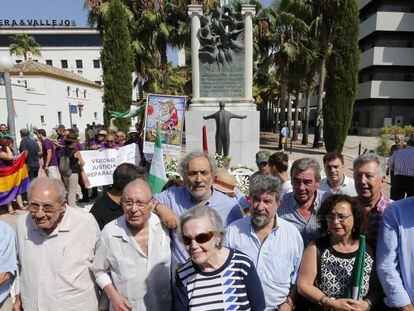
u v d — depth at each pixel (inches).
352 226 87.2
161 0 795.4
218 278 76.9
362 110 1480.1
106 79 638.5
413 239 85.3
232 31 393.7
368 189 107.9
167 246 95.7
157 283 92.7
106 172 269.1
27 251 93.0
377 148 619.5
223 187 138.3
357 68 619.2
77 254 94.7
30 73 1186.0
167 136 253.0
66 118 1339.8
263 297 81.4
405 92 1327.5
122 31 629.6
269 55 952.9
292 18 782.5
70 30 2146.9
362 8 1456.7
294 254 97.8
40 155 399.5
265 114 1966.0
